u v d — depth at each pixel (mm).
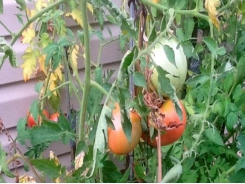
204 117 861
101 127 612
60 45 987
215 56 796
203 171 916
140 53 635
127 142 656
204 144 929
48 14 1054
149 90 666
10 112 1261
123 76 621
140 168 778
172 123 655
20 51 1226
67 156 1394
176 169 641
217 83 941
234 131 1025
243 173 833
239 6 1057
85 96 689
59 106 1262
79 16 1143
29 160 769
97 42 1348
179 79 692
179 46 676
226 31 1152
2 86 1229
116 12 667
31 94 1283
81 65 1327
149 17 730
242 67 890
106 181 844
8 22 1180
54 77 1161
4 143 1263
